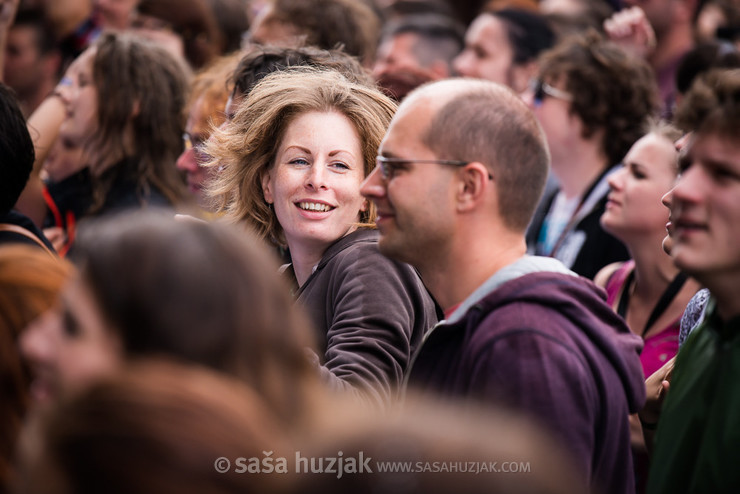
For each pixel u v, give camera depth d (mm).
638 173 4805
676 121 2748
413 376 2965
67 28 8070
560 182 6473
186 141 5676
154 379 1674
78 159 6105
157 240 1882
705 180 2590
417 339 3812
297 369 1936
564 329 2762
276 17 6707
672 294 4668
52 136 6039
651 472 2893
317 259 4027
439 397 2885
